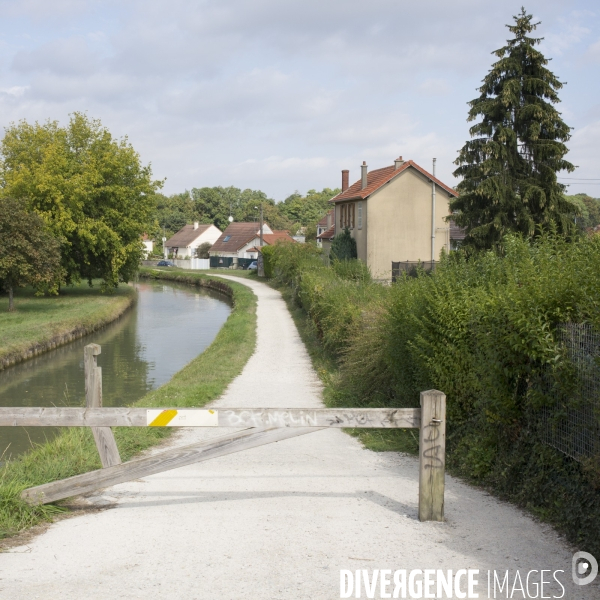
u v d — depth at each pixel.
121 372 20.91
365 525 5.54
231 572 4.56
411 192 40.09
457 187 34.00
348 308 16.05
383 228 39.88
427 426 5.59
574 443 5.46
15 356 22.89
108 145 43.97
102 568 4.64
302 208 143.75
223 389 13.91
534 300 6.10
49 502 5.88
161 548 5.02
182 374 16.33
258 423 5.67
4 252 31.30
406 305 9.65
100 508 6.09
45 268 32.09
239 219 142.00
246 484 6.95
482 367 6.92
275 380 15.10
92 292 48.06
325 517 5.77
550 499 5.68
